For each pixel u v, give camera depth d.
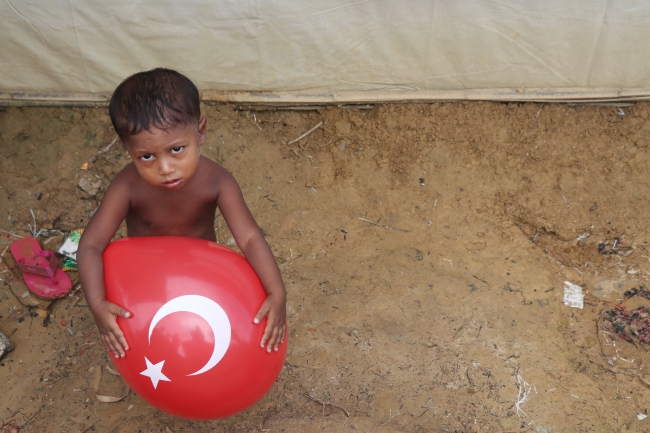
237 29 4.30
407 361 3.69
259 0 4.20
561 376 3.65
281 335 2.63
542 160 4.65
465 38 4.34
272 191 4.76
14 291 4.03
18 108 4.48
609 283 4.29
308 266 4.38
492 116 4.68
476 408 3.43
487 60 4.43
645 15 4.11
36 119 4.50
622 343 3.92
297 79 4.57
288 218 4.69
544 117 4.63
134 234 3.09
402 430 3.29
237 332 2.41
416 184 4.80
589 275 4.37
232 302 2.43
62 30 4.21
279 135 4.84
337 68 4.52
